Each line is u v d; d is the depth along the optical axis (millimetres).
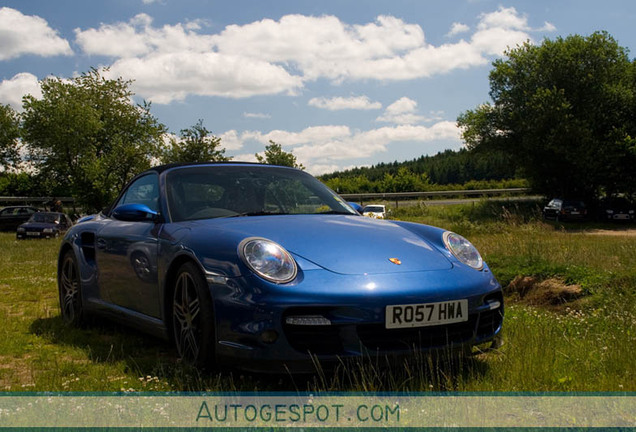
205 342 2924
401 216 31094
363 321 2695
